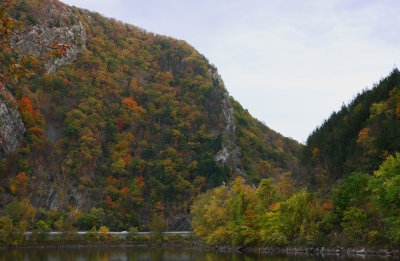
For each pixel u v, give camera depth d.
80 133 179.00
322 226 70.06
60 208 152.00
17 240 111.69
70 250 106.12
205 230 110.00
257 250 84.06
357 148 105.06
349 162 102.94
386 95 122.50
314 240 69.00
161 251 101.19
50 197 152.88
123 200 167.12
